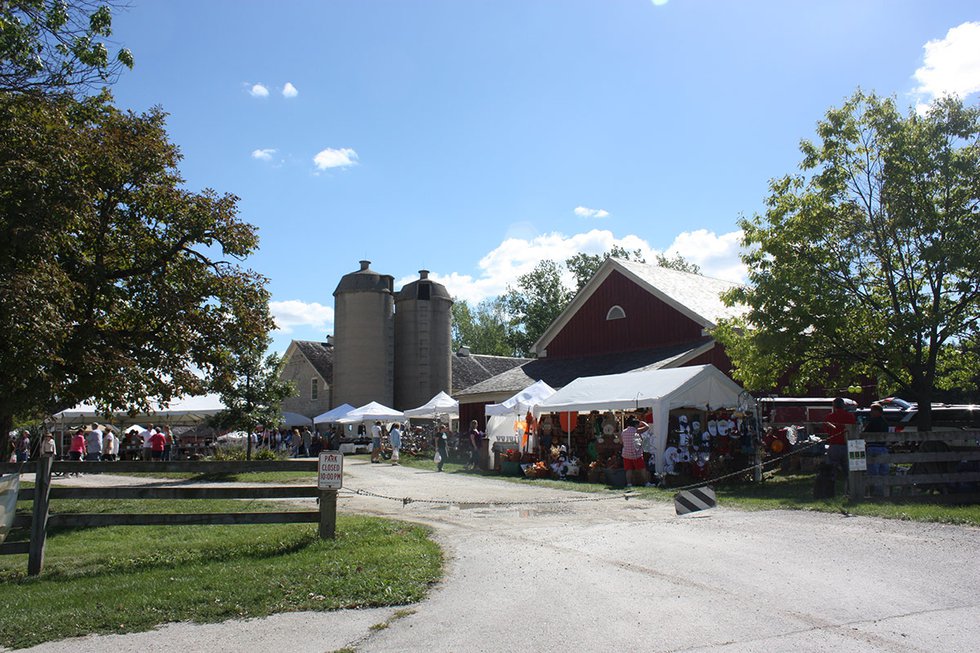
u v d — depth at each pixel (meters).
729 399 19.33
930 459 12.88
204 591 7.16
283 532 11.03
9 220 11.16
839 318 16.89
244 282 16.22
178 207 15.25
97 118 14.61
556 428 23.16
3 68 11.98
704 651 5.23
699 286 33.06
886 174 17.09
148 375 14.96
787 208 18.44
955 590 6.75
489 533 10.55
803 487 15.41
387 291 46.62
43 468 8.80
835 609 6.20
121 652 5.63
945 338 17.23
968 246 16.12
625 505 13.87
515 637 5.71
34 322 10.73
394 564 8.12
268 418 28.97
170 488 9.02
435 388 47.44
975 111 16.77
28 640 5.94
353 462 31.17
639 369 26.98
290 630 6.07
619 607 6.41
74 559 9.45
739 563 8.02
